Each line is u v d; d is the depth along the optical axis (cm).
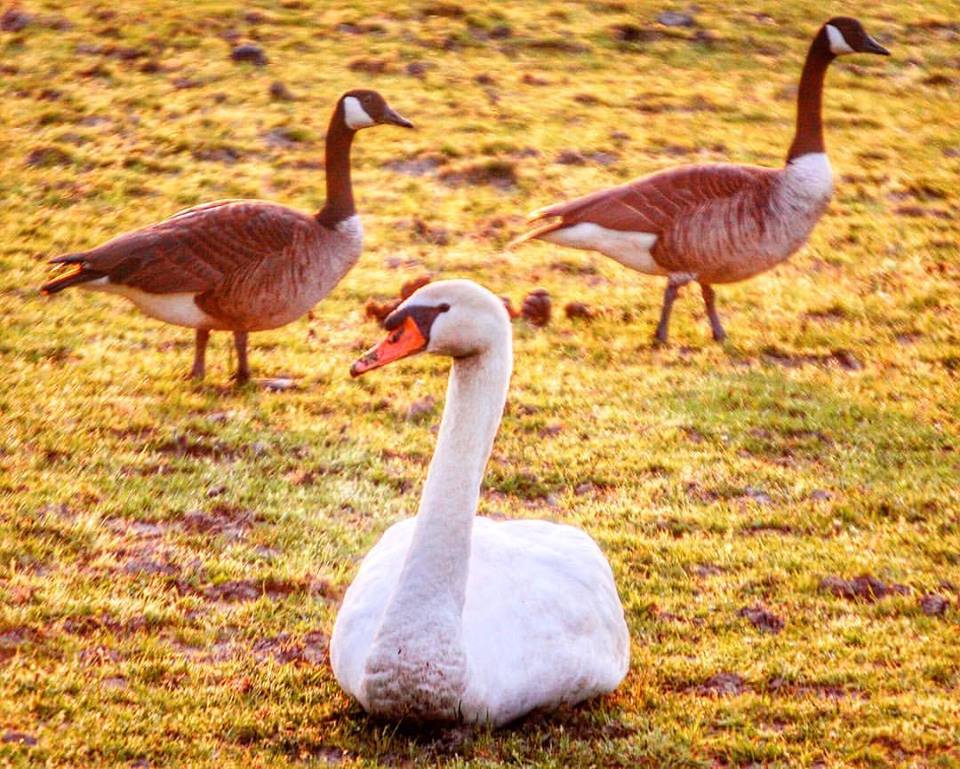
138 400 1433
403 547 878
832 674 964
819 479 1345
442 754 820
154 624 1000
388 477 1310
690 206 1653
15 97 2467
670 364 1661
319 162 2298
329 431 1402
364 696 813
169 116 2430
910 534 1213
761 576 1133
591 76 2792
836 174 2395
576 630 849
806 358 1705
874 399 1562
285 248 1443
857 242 2134
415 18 3011
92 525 1143
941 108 2762
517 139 2444
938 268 2036
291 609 1043
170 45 2759
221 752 828
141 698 886
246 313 1441
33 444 1302
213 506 1213
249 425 1395
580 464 1364
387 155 2353
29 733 823
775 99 2747
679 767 836
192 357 1595
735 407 1523
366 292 1838
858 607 1084
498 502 1276
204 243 1406
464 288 822
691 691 948
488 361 826
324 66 2714
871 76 2911
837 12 3231
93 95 2492
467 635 814
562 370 1616
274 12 2978
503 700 821
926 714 909
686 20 3103
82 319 1686
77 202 2078
